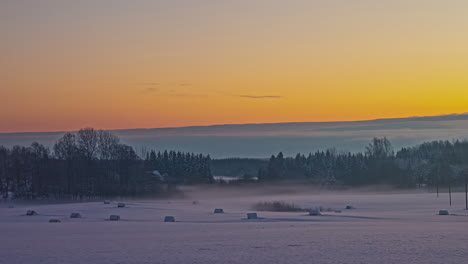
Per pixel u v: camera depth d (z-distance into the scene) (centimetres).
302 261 3462
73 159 17562
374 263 3375
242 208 11875
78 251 3984
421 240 4478
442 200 14812
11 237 5178
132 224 7144
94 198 16875
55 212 10325
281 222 7244
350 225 6406
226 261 3481
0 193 16912
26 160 17250
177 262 3456
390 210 11050
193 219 8262
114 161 18200
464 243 4259
